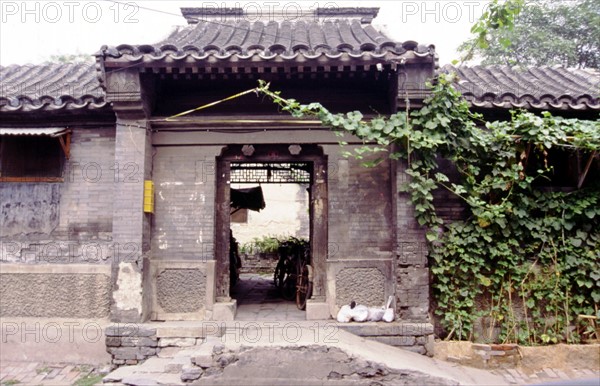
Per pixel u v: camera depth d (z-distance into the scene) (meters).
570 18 14.08
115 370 5.98
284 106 6.52
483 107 6.82
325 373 5.57
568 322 6.83
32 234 7.18
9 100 6.70
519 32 14.05
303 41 7.78
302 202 20.06
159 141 7.08
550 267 6.93
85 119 7.20
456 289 6.85
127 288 6.61
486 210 6.71
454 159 6.62
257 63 6.23
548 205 6.93
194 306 6.93
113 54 6.25
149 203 6.77
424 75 6.44
